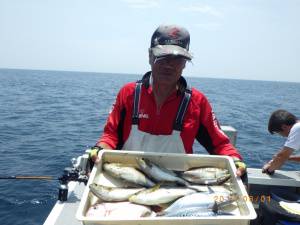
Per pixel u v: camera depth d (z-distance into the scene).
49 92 20.97
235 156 1.20
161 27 1.17
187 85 1.25
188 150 1.25
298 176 1.80
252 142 6.61
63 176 1.26
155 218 0.83
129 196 1.00
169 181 1.09
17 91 20.44
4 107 11.64
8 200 3.19
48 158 4.89
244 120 10.41
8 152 5.17
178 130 1.22
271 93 33.19
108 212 0.92
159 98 1.22
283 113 2.14
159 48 1.13
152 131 1.23
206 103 1.26
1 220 2.81
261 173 1.84
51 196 3.32
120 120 1.26
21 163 4.57
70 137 6.69
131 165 1.16
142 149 1.23
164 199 1.02
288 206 1.43
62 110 11.52
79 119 9.46
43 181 3.71
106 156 1.15
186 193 1.04
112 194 0.99
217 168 1.14
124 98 1.25
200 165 1.16
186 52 1.12
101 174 1.12
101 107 13.09
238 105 16.19
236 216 0.85
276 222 1.38
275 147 6.15
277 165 1.81
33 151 5.29
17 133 6.88
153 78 1.22
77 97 17.81
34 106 12.45
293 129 1.93
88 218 0.83
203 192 1.05
